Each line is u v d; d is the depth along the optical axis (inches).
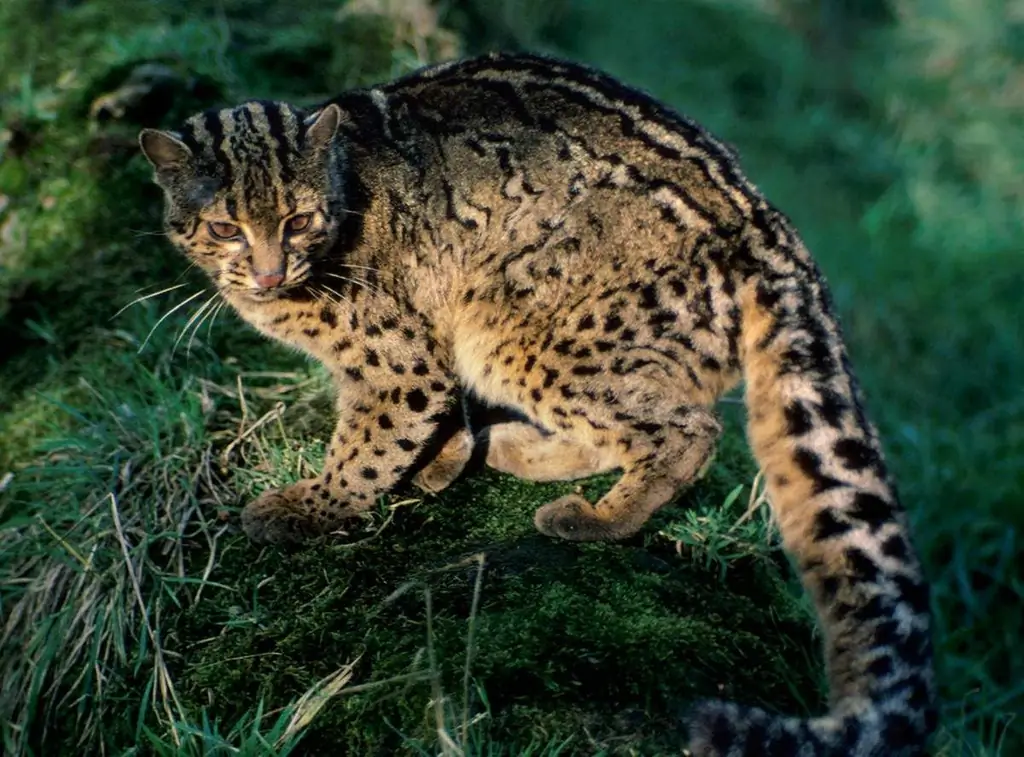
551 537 187.5
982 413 316.8
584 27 422.9
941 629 252.1
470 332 195.9
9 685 183.9
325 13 312.0
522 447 204.7
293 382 226.4
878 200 403.2
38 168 263.4
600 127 193.2
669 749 152.3
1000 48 484.1
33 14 289.4
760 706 163.8
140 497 196.9
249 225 179.0
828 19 492.7
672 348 185.3
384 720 156.6
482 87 200.7
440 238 193.6
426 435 193.9
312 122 181.2
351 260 189.2
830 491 175.0
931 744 186.1
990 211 402.0
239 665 169.5
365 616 171.9
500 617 168.9
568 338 187.9
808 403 178.7
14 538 200.5
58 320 240.7
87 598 184.7
